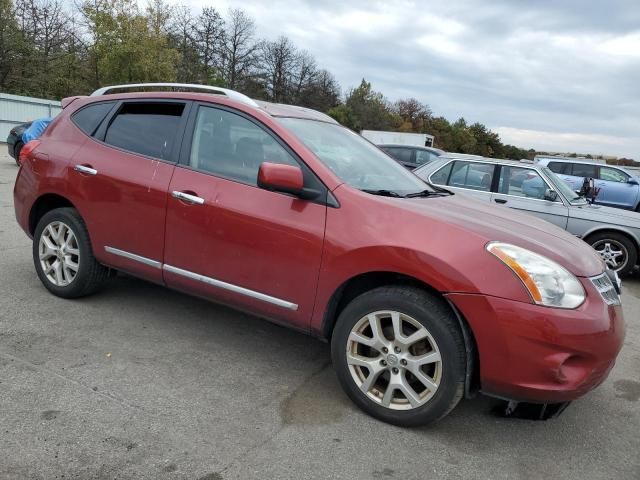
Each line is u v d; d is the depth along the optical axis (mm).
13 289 4672
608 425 3328
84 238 4266
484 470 2734
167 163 3846
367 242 3008
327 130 4051
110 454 2562
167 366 3543
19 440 2600
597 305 2822
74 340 3787
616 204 14484
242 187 3488
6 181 11188
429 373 2975
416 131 94688
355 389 3137
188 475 2467
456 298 2771
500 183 8203
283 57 63594
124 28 32969
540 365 2695
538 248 2922
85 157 4234
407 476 2621
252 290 3436
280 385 3432
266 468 2576
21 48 34000
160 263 3836
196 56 54688
